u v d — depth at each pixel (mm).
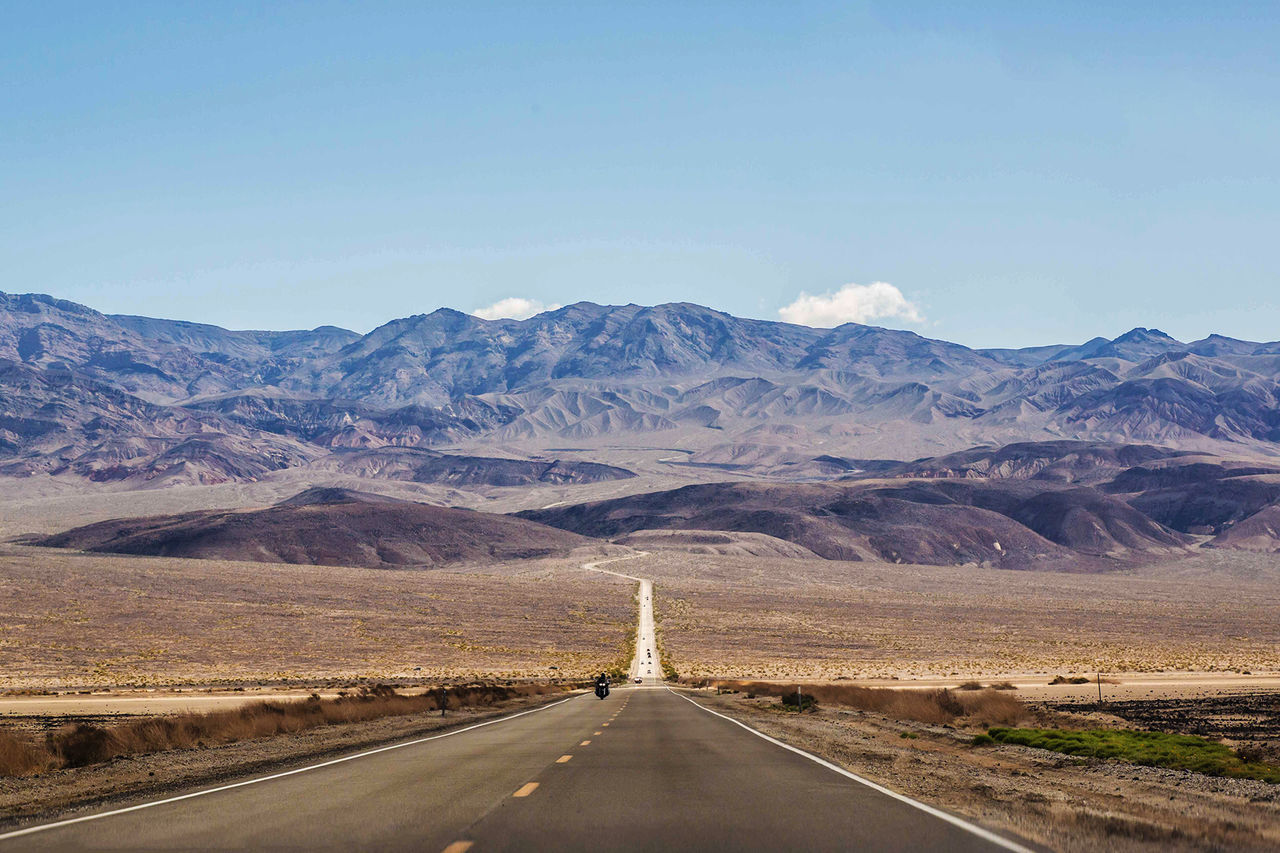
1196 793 17875
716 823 13109
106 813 14492
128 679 83188
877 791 16109
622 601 165125
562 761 20953
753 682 71375
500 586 176875
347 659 106438
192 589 151625
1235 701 53969
